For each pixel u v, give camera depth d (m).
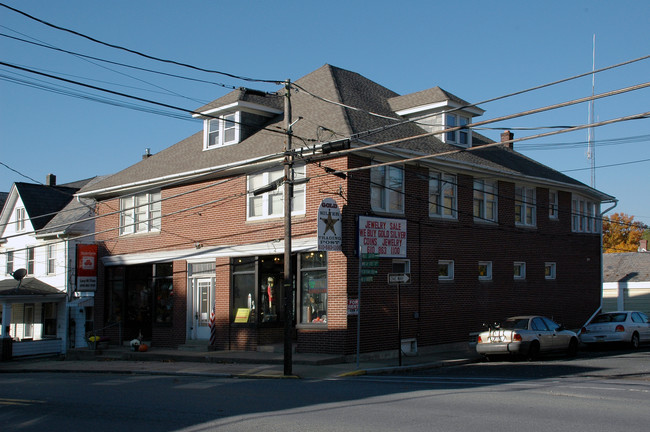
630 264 42.16
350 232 21.23
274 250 23.12
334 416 10.66
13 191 37.97
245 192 23.56
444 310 24.47
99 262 30.25
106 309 29.83
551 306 29.69
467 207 26.05
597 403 11.73
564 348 22.80
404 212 23.31
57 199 38.78
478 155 27.44
